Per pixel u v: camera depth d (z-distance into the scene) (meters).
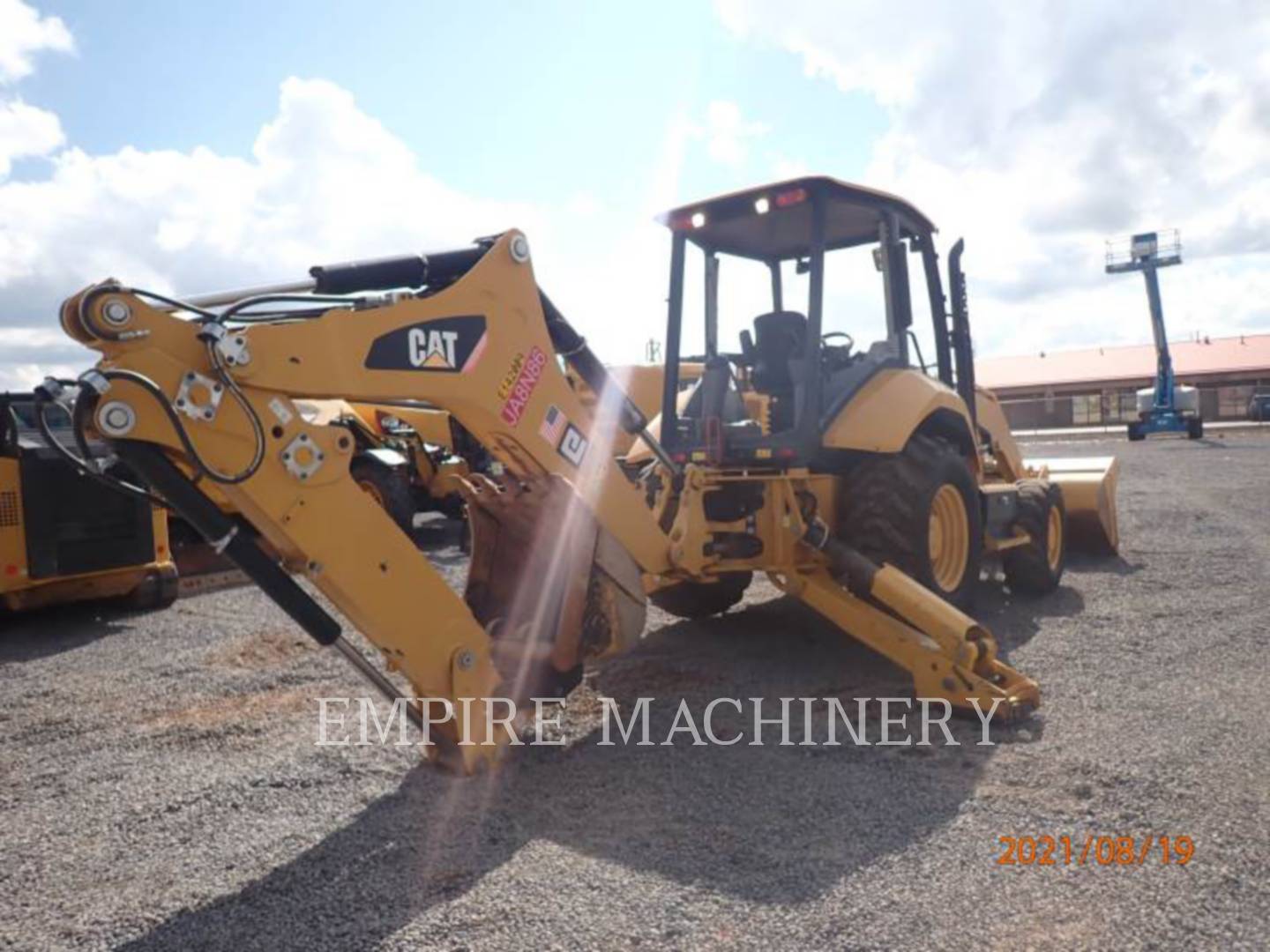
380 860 2.86
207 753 3.95
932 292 5.98
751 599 6.59
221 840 3.08
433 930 2.45
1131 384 42.16
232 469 2.91
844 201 5.04
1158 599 6.01
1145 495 11.92
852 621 4.32
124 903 2.70
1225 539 8.24
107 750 4.05
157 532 7.37
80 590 7.04
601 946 2.34
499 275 3.55
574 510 3.75
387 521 3.23
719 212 5.18
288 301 3.11
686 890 2.59
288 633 6.21
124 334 2.70
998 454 7.00
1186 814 2.92
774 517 4.62
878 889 2.55
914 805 3.09
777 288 5.95
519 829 3.03
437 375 3.35
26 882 2.86
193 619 6.96
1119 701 4.03
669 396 5.42
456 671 3.38
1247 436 25.77
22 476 6.57
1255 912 2.37
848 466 5.18
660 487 4.95
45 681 5.31
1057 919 2.37
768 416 5.20
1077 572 7.06
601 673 4.78
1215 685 4.19
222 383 2.85
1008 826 2.90
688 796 3.24
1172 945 2.24
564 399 3.76
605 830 3.00
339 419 10.31
